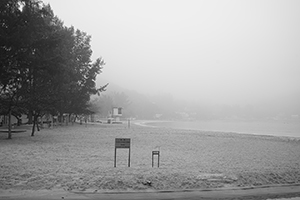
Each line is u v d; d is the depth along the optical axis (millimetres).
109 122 85375
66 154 17609
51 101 31266
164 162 15344
